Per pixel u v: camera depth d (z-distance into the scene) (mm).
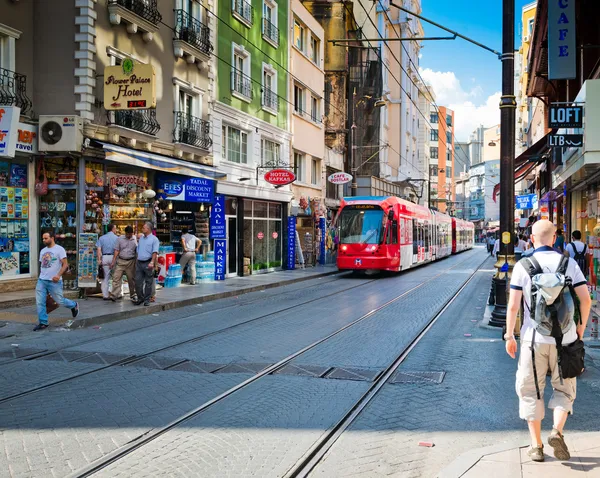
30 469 4402
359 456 4816
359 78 41625
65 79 14477
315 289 18875
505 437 5262
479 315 12734
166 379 7180
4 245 13688
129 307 12922
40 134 13984
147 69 14297
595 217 16984
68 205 14547
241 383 7012
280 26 26531
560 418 4484
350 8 38375
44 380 7051
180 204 19281
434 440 5191
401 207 25453
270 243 26078
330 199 34281
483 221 111625
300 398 6426
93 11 14602
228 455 4758
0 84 13445
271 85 25891
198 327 11055
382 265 23328
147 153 16328
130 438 5102
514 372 7660
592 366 7930
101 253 14031
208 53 19844
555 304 4527
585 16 17062
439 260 39250
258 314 12836
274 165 25531
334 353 8727
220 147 21016
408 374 7547
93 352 8703
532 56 20688
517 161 22500
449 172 109688
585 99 12062
